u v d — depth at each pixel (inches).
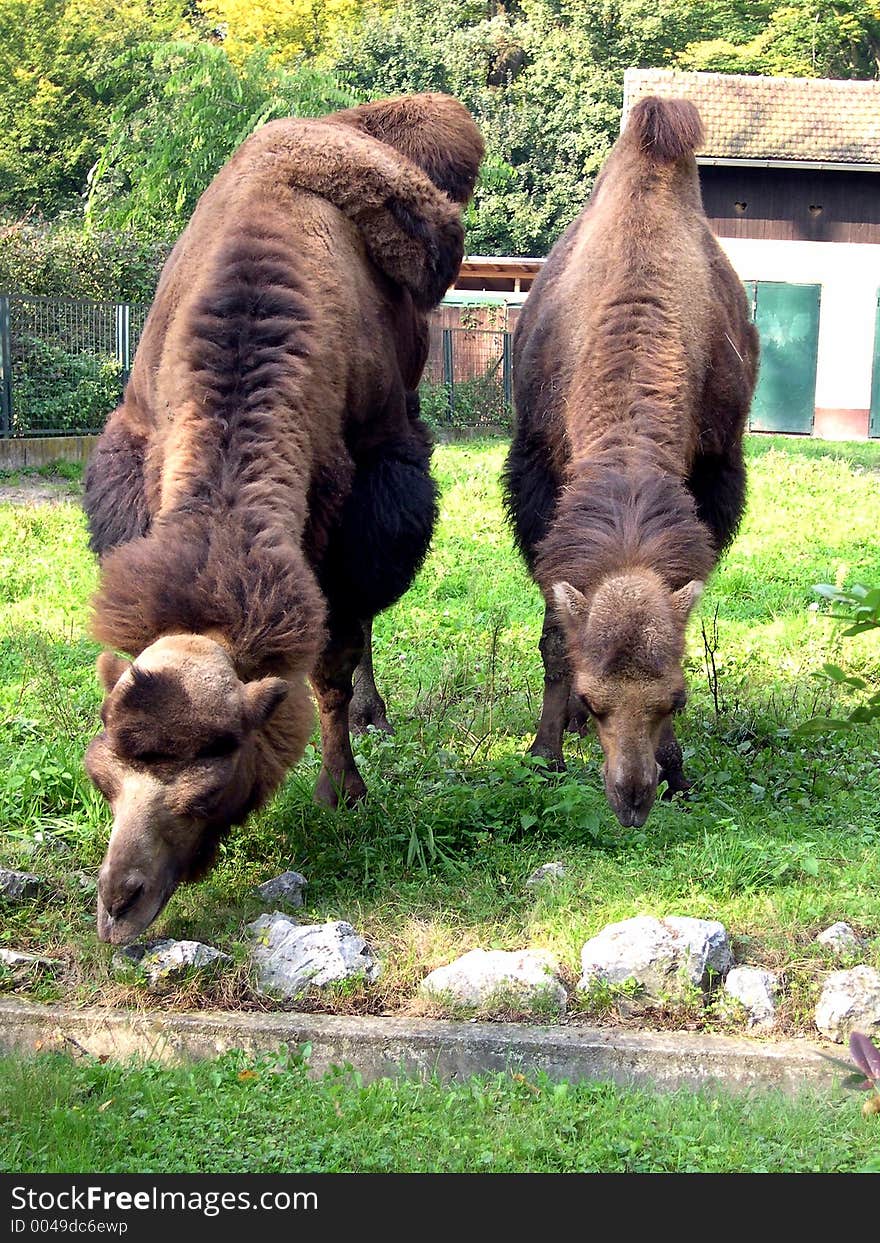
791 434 1149.1
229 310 208.8
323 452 218.8
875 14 1786.4
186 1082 165.3
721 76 1192.8
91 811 225.9
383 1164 148.0
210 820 174.1
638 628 202.5
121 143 1091.3
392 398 248.8
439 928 200.4
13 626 350.6
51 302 744.3
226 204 235.8
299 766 258.5
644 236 261.6
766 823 238.4
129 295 846.5
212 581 178.9
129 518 229.8
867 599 130.1
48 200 1672.0
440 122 296.2
